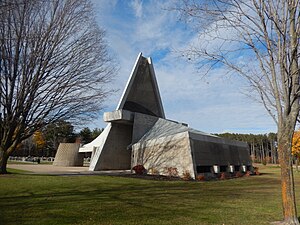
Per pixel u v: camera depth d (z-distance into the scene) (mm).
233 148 28344
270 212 7637
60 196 9875
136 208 7824
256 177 24156
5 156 18047
